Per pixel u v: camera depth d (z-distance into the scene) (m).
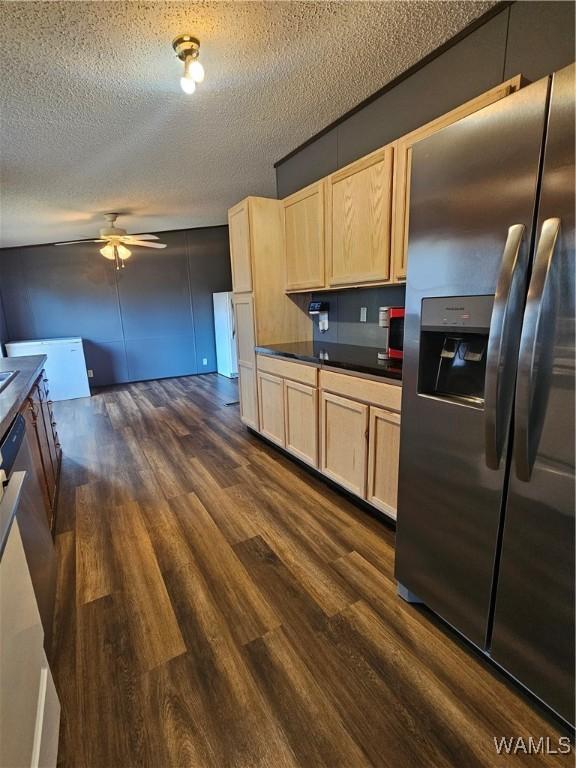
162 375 6.68
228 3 1.43
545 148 0.90
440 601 1.40
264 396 3.17
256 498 2.48
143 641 1.44
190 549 1.98
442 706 1.18
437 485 1.34
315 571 1.78
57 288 5.95
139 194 3.86
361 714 1.17
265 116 2.37
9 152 2.68
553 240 0.90
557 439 0.97
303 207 2.71
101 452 3.37
